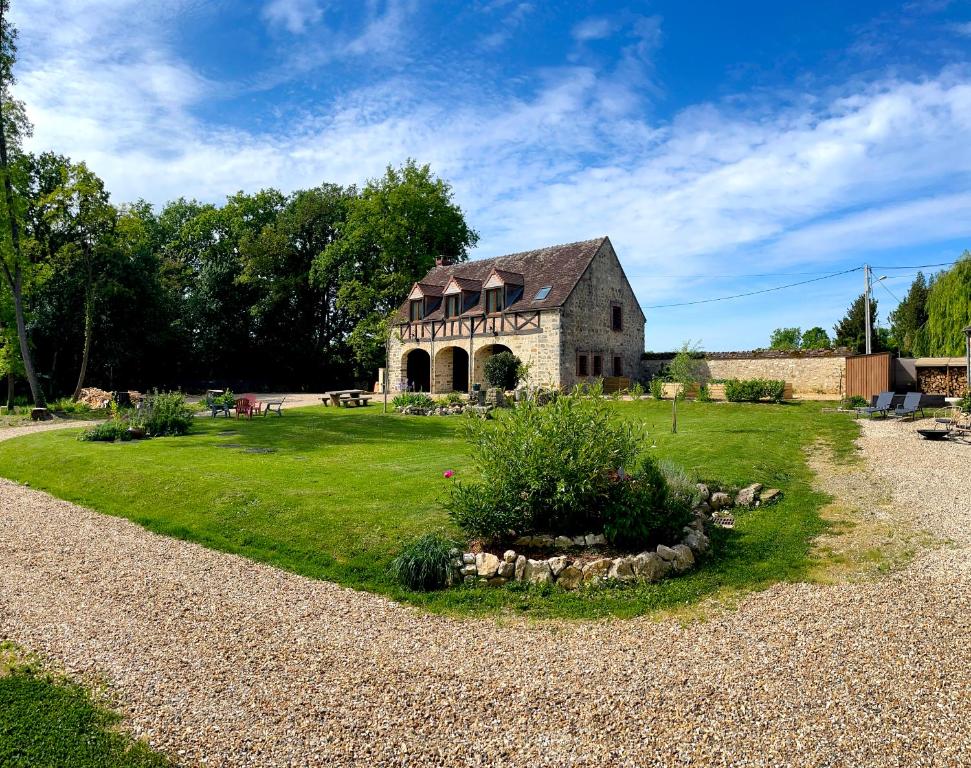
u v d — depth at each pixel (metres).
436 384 34.00
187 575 7.50
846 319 39.75
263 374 49.97
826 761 3.83
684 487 9.16
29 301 34.09
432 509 9.23
